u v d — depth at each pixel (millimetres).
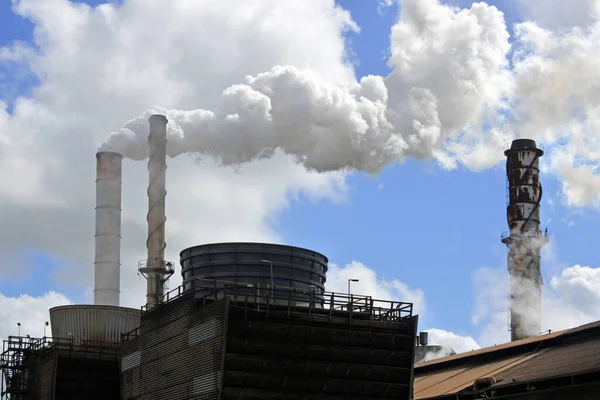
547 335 84562
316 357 68062
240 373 65250
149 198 99188
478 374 81000
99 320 90625
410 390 70750
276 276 86000
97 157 101188
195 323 68625
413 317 71125
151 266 97750
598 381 63188
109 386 87375
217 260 86750
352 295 70125
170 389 70750
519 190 128875
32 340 91500
